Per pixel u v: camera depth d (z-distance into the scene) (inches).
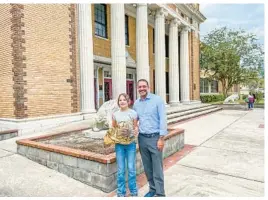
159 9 702.5
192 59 1005.8
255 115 745.6
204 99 1419.8
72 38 462.0
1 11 386.6
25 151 256.1
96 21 652.7
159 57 709.3
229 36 1347.2
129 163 167.6
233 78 1337.4
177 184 190.9
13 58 373.1
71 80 457.7
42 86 405.1
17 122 371.2
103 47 668.1
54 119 416.8
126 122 163.2
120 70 550.0
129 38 764.0
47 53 413.4
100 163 183.2
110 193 178.2
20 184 192.9
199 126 496.1
